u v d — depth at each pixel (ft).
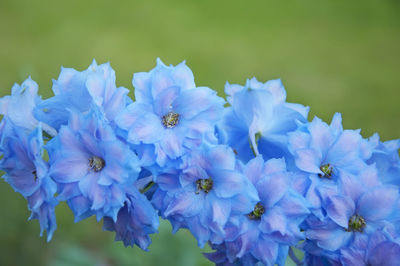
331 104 5.26
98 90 1.70
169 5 7.02
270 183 1.70
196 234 1.71
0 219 3.30
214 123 1.72
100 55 5.65
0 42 5.72
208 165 1.69
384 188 1.72
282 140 1.77
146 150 1.68
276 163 1.71
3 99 1.77
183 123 1.71
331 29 6.82
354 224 1.73
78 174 1.69
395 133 4.97
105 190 1.67
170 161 1.69
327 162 1.76
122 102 1.71
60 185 1.69
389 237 1.69
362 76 5.83
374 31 6.83
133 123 1.68
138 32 6.24
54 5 6.66
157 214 1.71
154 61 5.65
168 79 1.72
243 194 1.68
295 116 1.78
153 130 1.69
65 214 3.57
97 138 1.66
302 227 1.74
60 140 1.68
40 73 5.25
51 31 6.10
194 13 6.90
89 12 6.60
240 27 6.64
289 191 1.70
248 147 1.79
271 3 7.41
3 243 3.26
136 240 1.74
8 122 1.73
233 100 1.78
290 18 7.05
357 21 7.06
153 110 1.71
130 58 5.66
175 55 5.82
